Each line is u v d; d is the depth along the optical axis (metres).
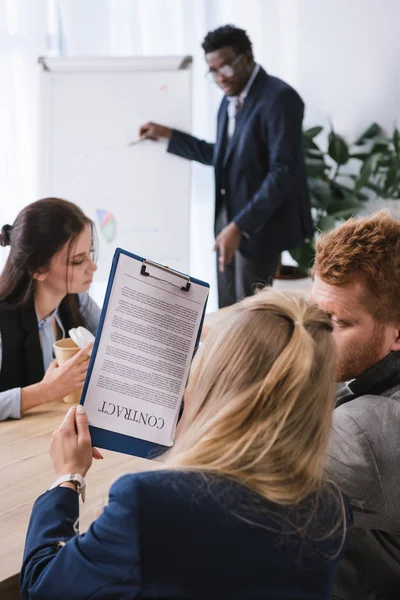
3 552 1.11
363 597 1.07
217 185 3.15
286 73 3.91
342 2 3.70
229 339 0.83
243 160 3.00
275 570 0.77
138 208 3.23
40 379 1.80
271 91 2.90
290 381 0.78
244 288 3.14
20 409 1.57
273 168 2.89
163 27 3.69
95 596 0.77
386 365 1.04
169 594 0.75
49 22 3.49
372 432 0.97
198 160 3.20
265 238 3.05
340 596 1.09
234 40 2.85
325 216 3.51
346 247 1.02
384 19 3.63
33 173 3.55
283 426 0.78
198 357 0.85
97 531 0.78
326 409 0.81
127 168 3.21
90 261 1.82
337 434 0.98
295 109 2.90
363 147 3.85
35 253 1.74
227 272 3.26
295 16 3.81
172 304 1.11
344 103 3.83
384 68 3.69
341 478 0.96
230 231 2.92
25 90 3.45
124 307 1.09
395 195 3.73
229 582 0.76
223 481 0.77
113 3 3.58
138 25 3.63
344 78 3.79
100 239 3.25
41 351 1.80
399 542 1.04
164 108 3.16
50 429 1.53
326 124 3.91
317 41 3.80
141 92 3.16
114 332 1.09
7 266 1.78
